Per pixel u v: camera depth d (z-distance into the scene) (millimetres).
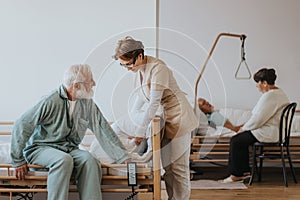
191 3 4047
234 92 4047
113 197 3182
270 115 3922
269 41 4043
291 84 4035
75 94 2598
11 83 4020
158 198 2559
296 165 3975
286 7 4051
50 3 4016
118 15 4035
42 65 4020
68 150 2604
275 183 3910
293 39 4062
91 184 2486
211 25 4051
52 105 2557
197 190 3729
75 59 4027
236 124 3980
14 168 2553
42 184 2570
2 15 4000
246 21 4047
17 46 4008
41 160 2527
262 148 3971
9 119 4020
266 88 4012
